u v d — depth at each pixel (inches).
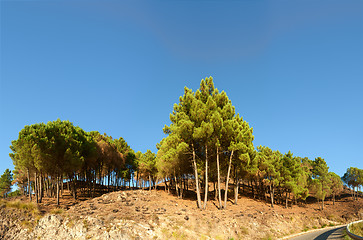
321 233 1175.0
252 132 1685.5
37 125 1396.4
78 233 819.4
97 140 1950.1
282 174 2048.5
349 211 2532.0
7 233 832.3
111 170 2229.3
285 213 1679.4
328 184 2819.9
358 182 3208.7
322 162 2906.0
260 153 2069.4
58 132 1432.1
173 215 1078.4
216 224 1064.2
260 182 2242.9
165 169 1659.7
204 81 1582.2
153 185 2554.1
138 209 1151.6
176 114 1519.4
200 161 1601.9
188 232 941.2
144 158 2197.3
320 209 2500.0
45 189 2034.9
